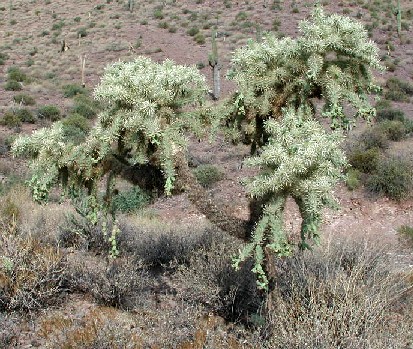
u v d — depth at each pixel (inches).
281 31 1598.2
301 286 228.2
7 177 624.7
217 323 230.4
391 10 1740.9
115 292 249.3
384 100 1007.0
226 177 632.4
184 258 295.9
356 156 632.4
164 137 181.8
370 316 203.5
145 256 305.7
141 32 1765.5
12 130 864.3
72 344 199.8
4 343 209.0
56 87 1214.9
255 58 192.1
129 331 213.6
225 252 271.9
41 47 1657.2
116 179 205.0
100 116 185.9
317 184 168.7
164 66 189.3
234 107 196.1
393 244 410.0
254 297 240.5
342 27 181.3
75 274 263.3
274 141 180.7
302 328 195.8
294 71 189.9
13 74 1267.2
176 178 195.8
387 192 570.9
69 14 2112.5
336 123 184.4
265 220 182.2
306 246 183.0
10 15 2149.4
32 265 251.9
